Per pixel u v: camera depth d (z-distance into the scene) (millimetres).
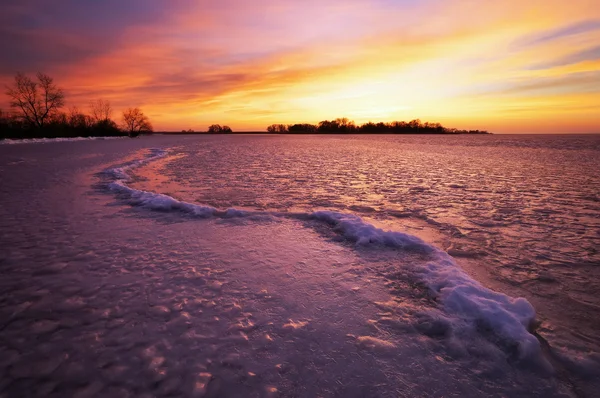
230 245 4500
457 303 2885
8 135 38688
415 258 4066
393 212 6781
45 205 6809
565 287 3486
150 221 5703
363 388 1967
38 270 3580
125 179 10719
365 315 2766
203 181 11047
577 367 2230
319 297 3061
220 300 2967
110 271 3578
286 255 4133
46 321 2613
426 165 16594
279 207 7242
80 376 2027
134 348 2291
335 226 5473
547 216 6438
